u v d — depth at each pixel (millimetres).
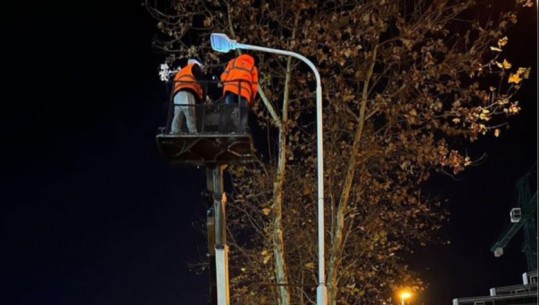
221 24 18141
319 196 14875
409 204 19703
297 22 17984
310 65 15352
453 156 17766
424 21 17203
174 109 11102
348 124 18781
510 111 17031
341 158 19344
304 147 19641
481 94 17109
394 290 20469
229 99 11109
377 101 17906
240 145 10992
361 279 19812
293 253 20391
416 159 17922
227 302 11859
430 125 17469
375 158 19109
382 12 17141
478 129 17125
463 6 16953
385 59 17766
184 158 11297
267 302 20172
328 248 19875
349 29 17094
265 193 19781
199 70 11539
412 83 17453
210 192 11734
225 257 11906
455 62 17109
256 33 18094
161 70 11664
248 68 11398
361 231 19703
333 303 18344
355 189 19422
